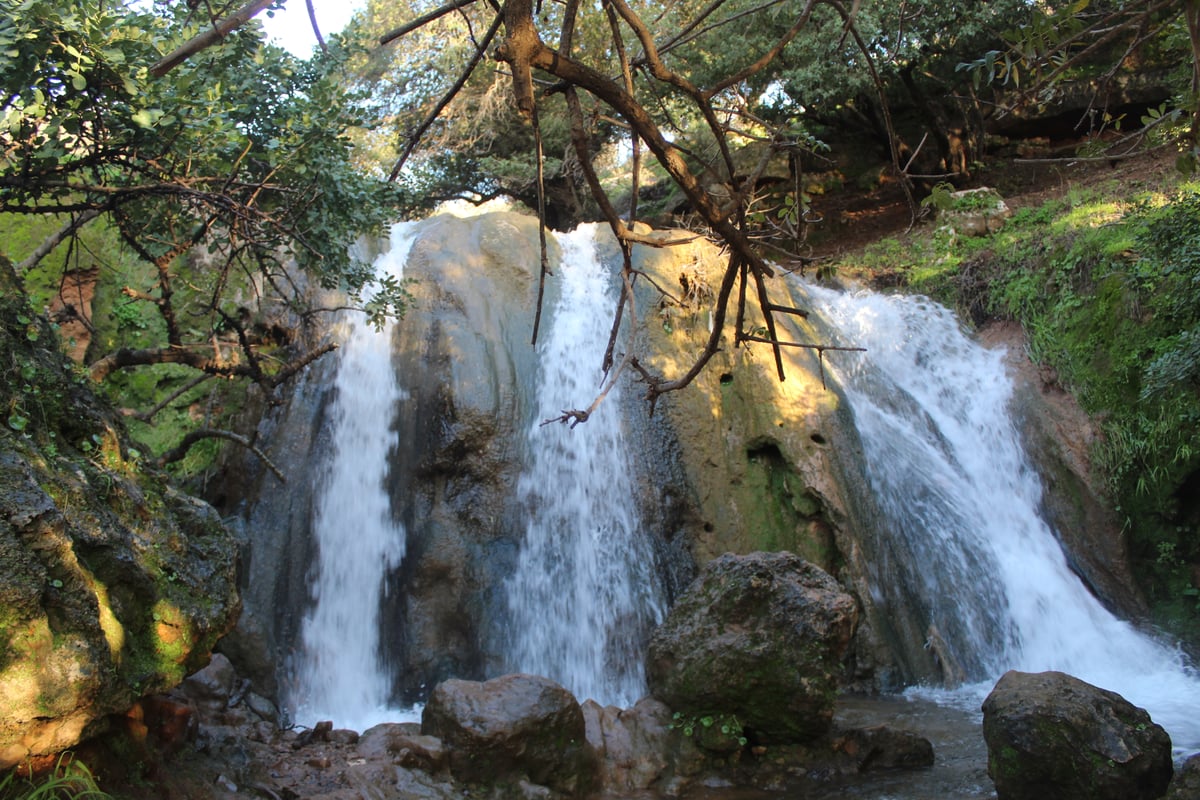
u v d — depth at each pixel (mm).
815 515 11531
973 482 13086
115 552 5207
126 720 5496
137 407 11891
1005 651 11289
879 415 12977
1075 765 6184
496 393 11625
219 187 7430
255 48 7586
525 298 13086
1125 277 12938
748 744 7941
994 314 14859
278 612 10344
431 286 12758
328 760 7133
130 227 7781
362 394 11898
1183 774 5949
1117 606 11852
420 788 6906
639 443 11891
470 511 11000
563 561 11039
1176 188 14281
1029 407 13258
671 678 8141
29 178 6230
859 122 20531
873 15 14938
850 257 17391
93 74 5828
